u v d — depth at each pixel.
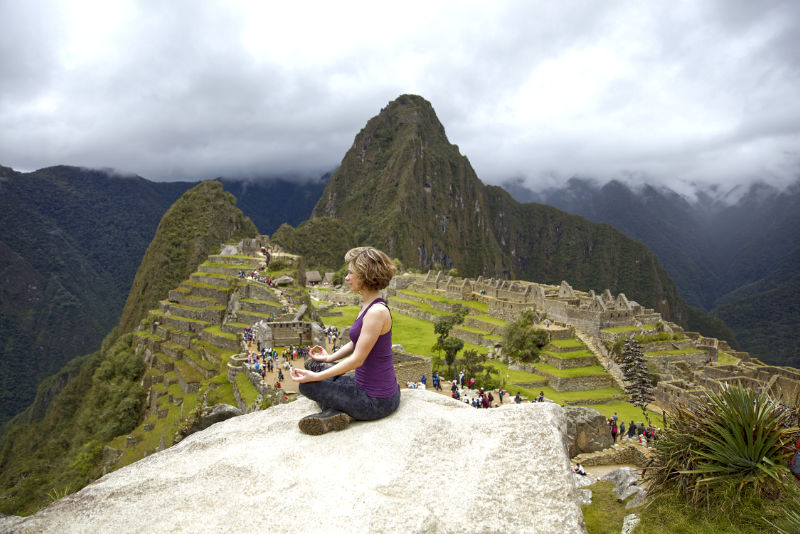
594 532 10.23
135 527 3.28
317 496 3.51
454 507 3.45
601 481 13.47
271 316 42.94
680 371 51.03
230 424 5.02
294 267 68.31
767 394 8.10
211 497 3.56
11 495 42.28
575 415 20.59
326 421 4.25
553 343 57.44
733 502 7.40
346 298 88.31
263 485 3.66
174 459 4.26
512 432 4.25
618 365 51.00
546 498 3.63
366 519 3.28
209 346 47.12
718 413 8.26
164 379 47.78
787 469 7.33
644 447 19.59
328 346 38.41
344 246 195.62
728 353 72.12
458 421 4.43
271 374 29.02
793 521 6.43
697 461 8.30
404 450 3.97
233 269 63.03
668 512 8.25
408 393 5.19
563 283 77.81
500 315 70.31
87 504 3.55
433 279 98.50
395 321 76.06
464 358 40.88
